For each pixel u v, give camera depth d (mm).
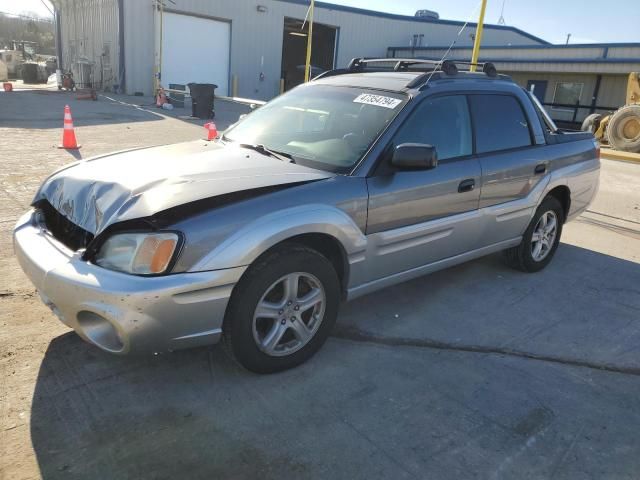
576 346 3807
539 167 4766
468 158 4125
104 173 3232
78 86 28312
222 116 18219
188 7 25594
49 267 2807
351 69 4875
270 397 2992
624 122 16125
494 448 2703
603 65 23578
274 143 3906
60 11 33750
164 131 13062
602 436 2852
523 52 26547
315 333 3314
